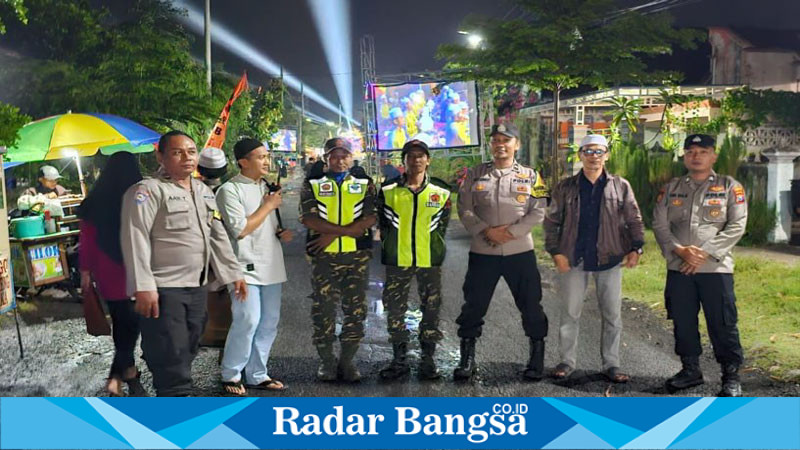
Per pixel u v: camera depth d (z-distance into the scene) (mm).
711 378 5410
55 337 6785
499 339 6598
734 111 14922
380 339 6668
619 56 13969
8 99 12258
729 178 5137
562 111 20266
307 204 5320
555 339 6617
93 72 13523
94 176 13273
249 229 4891
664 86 16109
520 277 5410
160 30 15914
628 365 5766
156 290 4215
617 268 5383
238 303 4949
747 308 7387
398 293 5449
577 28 13391
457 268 10648
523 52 13422
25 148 8242
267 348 5211
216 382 5402
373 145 22094
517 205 5355
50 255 7984
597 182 5348
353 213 5312
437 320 5449
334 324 5430
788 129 15125
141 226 4191
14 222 7738
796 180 11406
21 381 5477
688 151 5129
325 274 5371
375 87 20859
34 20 12914
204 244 4445
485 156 21891
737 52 22812
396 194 5328
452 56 14242
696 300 5148
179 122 15188
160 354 4293
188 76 16328
